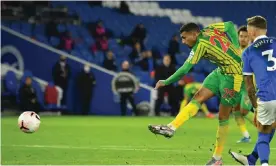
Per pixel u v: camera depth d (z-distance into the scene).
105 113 75.00
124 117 71.12
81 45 79.81
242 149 37.81
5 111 71.56
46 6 81.88
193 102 27.89
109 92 74.94
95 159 32.53
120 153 35.25
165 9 89.38
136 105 75.06
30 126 29.16
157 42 86.06
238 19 92.50
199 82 79.06
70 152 35.72
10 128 52.56
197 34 27.70
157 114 74.12
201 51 27.45
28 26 79.00
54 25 77.81
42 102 73.44
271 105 24.81
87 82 72.38
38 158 33.00
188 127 55.72
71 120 64.38
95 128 53.97
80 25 82.81
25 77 73.50
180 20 89.31
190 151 36.22
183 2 90.50
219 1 92.00
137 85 74.56
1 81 72.25
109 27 85.25
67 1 84.00
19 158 33.00
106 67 74.88
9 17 78.56
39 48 74.75
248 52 25.36
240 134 48.56
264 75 24.95
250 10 92.75
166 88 74.06
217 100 75.44
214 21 91.69
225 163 30.73
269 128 25.33
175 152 35.66
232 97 28.11
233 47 28.00
